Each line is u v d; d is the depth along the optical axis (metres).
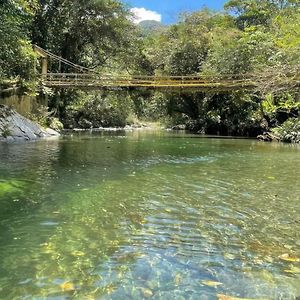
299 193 6.00
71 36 28.09
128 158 10.35
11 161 8.91
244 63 24.73
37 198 5.32
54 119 23.27
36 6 17.06
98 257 3.31
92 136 20.62
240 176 7.62
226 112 28.03
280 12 25.17
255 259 3.33
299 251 3.53
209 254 3.43
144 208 4.97
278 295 2.68
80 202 5.19
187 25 31.25
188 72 30.00
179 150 13.30
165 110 35.38
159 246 3.61
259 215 4.73
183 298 2.61
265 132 21.58
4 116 15.84
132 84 23.22
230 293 2.69
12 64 16.50
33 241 3.68
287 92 16.94
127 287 2.76
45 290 2.71
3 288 2.74
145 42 35.66
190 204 5.23
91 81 23.45
